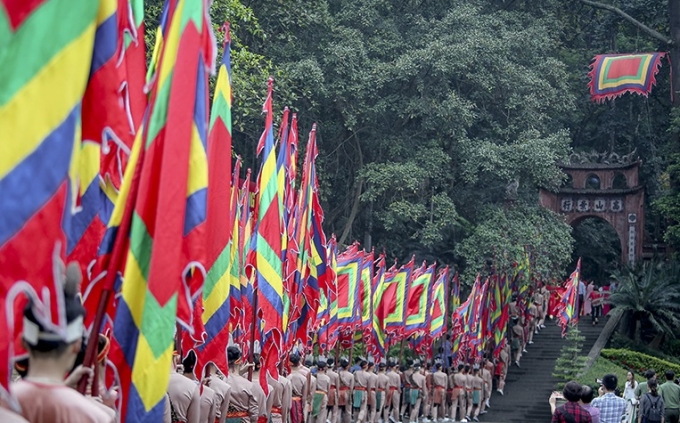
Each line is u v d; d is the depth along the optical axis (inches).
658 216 2915.8
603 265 3068.4
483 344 2064.5
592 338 2571.4
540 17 2596.0
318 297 1154.7
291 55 2110.0
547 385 2281.0
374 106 2154.3
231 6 1680.6
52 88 316.2
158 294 408.5
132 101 515.2
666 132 2827.3
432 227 2146.9
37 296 302.4
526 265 2213.3
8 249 298.5
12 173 304.2
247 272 967.6
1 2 308.0
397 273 1759.4
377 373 1738.4
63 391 307.9
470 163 2206.0
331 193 2252.7
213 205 589.0
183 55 426.0
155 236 409.7
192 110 425.1
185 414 633.0
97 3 327.9
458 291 2178.9
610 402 877.8
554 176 2274.9
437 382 1953.7
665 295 2463.1
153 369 406.6
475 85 2266.2
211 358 603.8
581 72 2935.5
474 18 2283.5
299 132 2156.7
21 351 324.2
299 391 1161.4
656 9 2874.0
